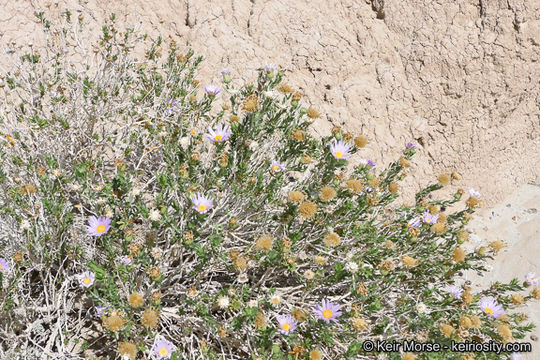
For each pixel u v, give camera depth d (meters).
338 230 3.65
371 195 3.57
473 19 5.73
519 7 5.53
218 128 3.37
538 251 5.07
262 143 4.21
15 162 3.57
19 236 3.38
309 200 3.34
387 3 5.90
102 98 4.28
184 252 3.84
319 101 5.68
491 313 3.49
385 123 5.70
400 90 5.76
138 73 4.73
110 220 3.07
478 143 5.75
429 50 5.73
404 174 4.30
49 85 4.21
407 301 3.60
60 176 3.33
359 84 5.72
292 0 5.88
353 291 3.20
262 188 3.45
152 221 2.94
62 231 3.42
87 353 3.29
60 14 5.25
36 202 3.38
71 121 4.27
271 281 4.04
